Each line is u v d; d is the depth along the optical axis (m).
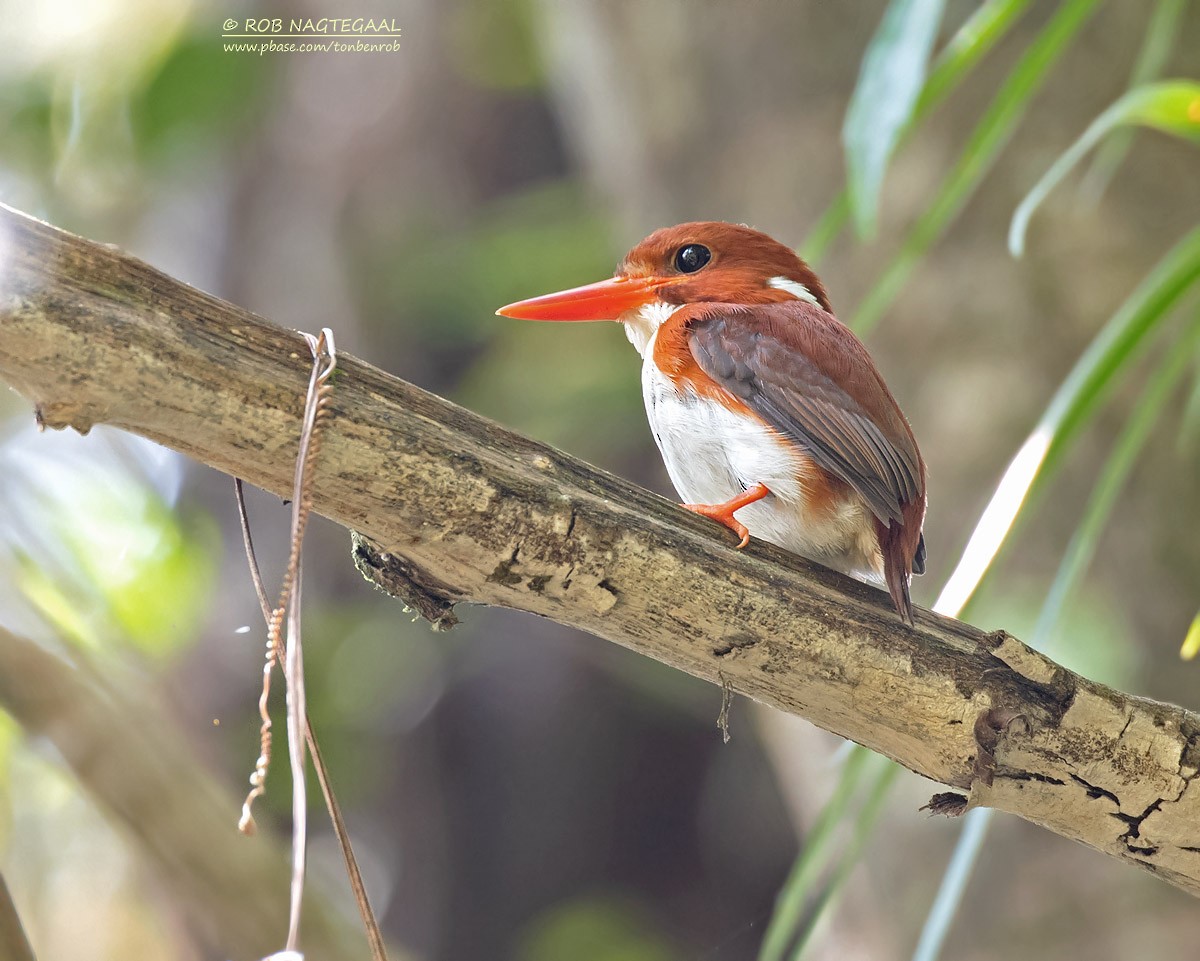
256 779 3.67
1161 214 8.76
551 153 17.11
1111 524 8.34
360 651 14.43
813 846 5.40
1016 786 5.05
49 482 11.17
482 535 4.54
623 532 4.71
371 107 16.89
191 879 8.04
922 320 9.11
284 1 16.45
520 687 15.16
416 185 16.83
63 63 13.98
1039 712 4.97
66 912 11.35
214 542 13.96
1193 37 8.88
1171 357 5.42
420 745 15.05
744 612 4.85
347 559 14.76
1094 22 8.96
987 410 8.82
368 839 14.98
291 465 4.30
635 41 10.40
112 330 3.99
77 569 9.99
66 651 8.54
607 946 14.17
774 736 10.48
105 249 4.02
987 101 9.07
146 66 13.81
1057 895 8.15
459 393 15.88
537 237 15.49
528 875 14.80
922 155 9.17
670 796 15.10
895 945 8.63
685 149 10.34
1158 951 7.84
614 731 15.17
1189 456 8.33
